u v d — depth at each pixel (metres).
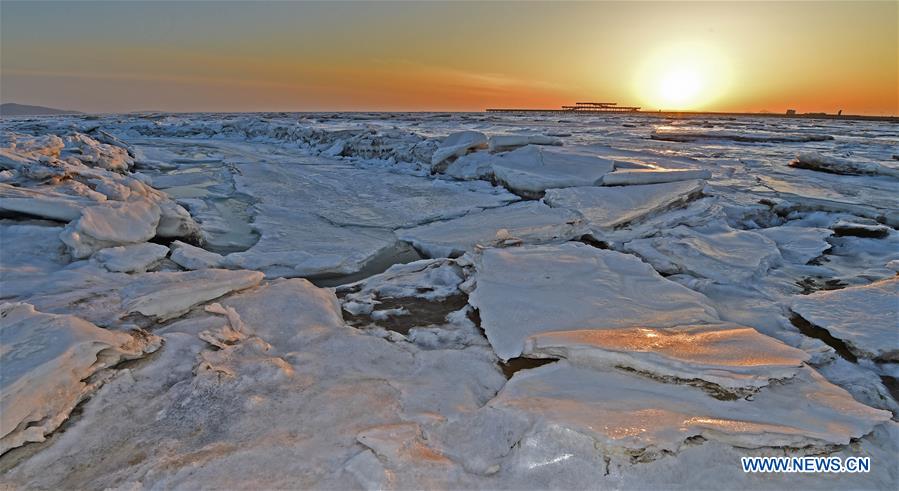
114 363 3.10
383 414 2.79
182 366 3.22
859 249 6.25
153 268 5.21
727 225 7.18
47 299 3.81
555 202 8.37
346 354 3.56
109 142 15.62
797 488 2.26
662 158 12.52
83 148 10.88
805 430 2.51
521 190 10.06
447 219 8.51
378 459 2.37
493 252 5.65
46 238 5.20
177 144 21.22
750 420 2.61
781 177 11.20
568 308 4.18
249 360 3.35
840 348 3.67
